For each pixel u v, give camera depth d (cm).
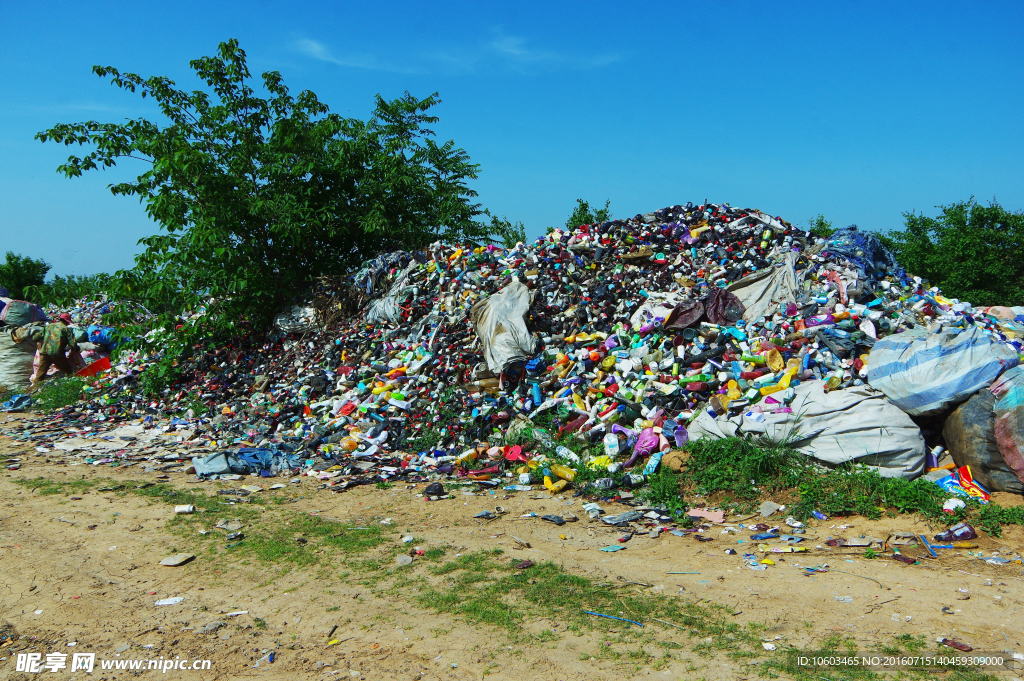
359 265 1730
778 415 794
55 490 841
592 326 1100
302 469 934
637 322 1080
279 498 814
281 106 1589
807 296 1020
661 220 1367
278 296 1526
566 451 886
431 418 1024
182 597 543
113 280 1378
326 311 1430
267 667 436
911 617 475
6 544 659
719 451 788
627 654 437
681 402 920
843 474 721
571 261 1277
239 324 1512
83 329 1852
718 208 1367
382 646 460
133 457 1017
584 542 649
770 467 748
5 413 1385
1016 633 448
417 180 1916
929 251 2506
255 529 700
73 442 1115
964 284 2366
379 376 1173
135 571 596
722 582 545
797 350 922
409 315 1278
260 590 555
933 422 777
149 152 1407
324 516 742
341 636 476
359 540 661
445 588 545
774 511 696
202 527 707
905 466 719
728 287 1070
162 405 1345
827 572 556
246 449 997
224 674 429
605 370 1019
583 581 550
